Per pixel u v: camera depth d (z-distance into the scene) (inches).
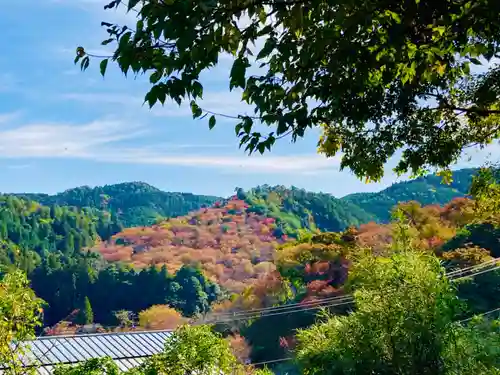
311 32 162.7
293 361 280.7
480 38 187.2
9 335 320.2
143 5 144.0
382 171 259.3
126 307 3203.7
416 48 172.4
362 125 230.4
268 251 4052.7
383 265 259.9
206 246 4308.6
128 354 747.4
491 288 858.8
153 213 7854.3
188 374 528.4
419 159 254.7
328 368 251.4
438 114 249.9
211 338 543.2
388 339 249.3
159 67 151.7
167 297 3102.9
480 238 1106.7
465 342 243.4
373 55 163.6
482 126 265.4
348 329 254.8
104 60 149.4
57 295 3280.0
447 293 253.3
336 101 177.0
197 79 152.9
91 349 734.5
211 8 135.4
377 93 193.5
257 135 171.5
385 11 162.6
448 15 158.4
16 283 327.9
